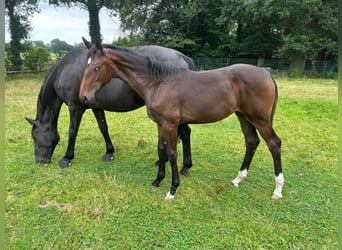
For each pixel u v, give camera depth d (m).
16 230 2.31
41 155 3.55
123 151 4.10
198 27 19.78
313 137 4.70
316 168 3.50
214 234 2.27
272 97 2.65
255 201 2.75
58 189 2.96
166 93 2.61
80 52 3.29
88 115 6.35
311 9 14.43
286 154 3.97
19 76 12.89
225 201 2.76
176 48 19.42
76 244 2.17
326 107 6.73
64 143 4.42
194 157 3.89
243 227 2.36
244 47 18.94
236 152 4.08
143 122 5.75
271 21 17.12
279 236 2.25
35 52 16.59
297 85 11.74
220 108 2.62
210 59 18.88
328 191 2.93
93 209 2.60
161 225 2.39
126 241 2.20
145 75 2.71
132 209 2.61
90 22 19.12
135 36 19.52
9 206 2.64
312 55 15.91
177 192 2.92
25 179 3.18
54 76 3.40
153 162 3.72
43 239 2.21
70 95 3.31
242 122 2.97
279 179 2.75
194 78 2.65
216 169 3.51
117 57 2.72
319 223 2.40
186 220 2.46
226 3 17.19
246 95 2.61
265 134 2.69
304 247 2.13
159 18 19.28
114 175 3.31
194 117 2.66
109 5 18.80
